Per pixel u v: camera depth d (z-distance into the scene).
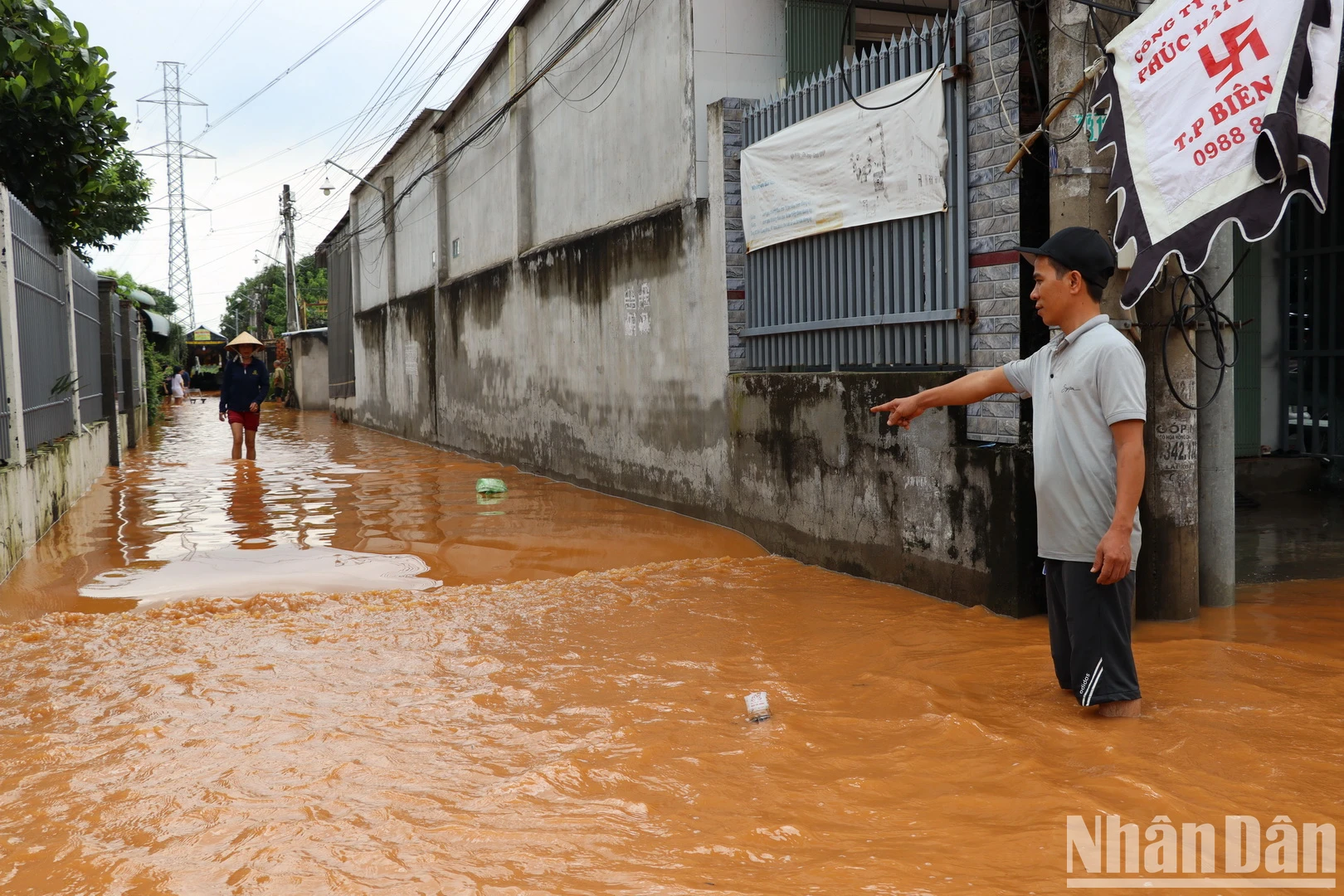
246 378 16.02
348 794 3.26
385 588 6.91
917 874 2.61
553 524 9.45
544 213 13.61
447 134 18.22
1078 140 5.34
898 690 4.23
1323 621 5.32
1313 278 9.79
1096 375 3.69
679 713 4.07
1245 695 4.02
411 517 10.08
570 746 3.70
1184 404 5.11
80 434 11.88
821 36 9.78
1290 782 3.17
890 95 6.76
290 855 2.80
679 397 9.77
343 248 28.34
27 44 7.92
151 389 26.23
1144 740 3.54
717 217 8.90
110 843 2.93
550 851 2.81
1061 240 3.82
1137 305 5.40
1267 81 4.16
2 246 7.90
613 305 11.18
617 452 11.22
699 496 9.45
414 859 2.77
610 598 6.37
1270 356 10.10
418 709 4.18
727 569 7.36
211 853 2.84
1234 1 4.27
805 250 7.89
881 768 3.39
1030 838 2.79
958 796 3.12
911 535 6.42
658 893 2.55
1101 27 5.30
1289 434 10.11
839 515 7.16
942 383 6.10
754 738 3.73
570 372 12.52
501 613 6.00
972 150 6.09
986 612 5.71
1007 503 5.58
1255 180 4.24
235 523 9.76
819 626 5.55
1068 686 4.07
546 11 13.11
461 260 17.66
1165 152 4.57
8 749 3.77
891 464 6.59
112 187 10.80
